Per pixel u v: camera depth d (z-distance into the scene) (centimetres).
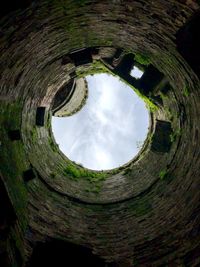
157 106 664
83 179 768
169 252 461
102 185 755
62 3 382
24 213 454
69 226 563
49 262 465
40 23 407
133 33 481
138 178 709
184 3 331
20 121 533
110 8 418
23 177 507
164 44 446
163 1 353
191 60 355
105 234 572
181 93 524
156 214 551
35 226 484
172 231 484
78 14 426
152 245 498
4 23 353
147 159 728
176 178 545
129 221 588
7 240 337
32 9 362
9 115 473
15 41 403
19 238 394
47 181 620
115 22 463
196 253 408
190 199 471
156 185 618
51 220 537
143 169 720
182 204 491
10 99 468
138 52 554
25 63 475
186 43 349
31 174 550
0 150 410
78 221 596
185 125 542
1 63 402
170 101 598
